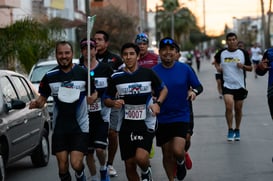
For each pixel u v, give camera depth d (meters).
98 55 11.75
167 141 9.92
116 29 52.91
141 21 76.12
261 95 29.75
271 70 11.73
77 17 47.25
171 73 9.84
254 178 11.19
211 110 23.36
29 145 12.25
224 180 11.09
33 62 25.06
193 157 13.48
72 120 9.23
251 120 19.89
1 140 10.69
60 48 9.20
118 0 79.56
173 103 9.80
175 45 9.84
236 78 15.21
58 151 9.15
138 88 9.06
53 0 41.75
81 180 9.30
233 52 15.10
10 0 30.59
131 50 9.06
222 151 14.16
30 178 12.00
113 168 11.86
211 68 69.81
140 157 8.92
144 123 9.10
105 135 10.49
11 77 12.33
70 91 9.13
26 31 24.97
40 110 13.08
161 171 12.12
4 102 11.29
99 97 10.40
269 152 13.88
